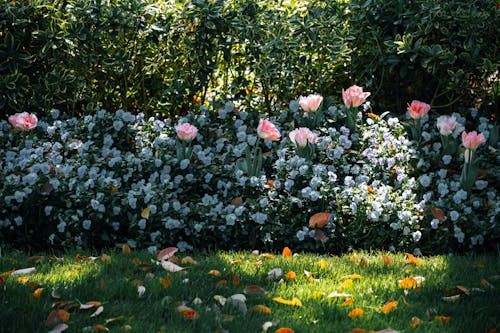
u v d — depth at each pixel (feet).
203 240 17.49
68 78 22.81
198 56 23.25
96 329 11.31
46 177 17.78
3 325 11.31
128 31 22.80
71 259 15.71
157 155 19.81
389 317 12.40
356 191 18.08
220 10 22.66
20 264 15.28
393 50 23.70
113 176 19.10
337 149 19.93
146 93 24.73
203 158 19.51
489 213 17.95
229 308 12.52
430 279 14.48
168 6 23.45
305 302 13.00
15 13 22.35
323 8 24.04
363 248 17.74
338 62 24.88
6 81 22.18
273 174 19.70
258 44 23.52
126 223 17.48
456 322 12.01
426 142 22.52
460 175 20.54
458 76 23.13
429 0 23.09
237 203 18.19
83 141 21.12
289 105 23.13
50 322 11.50
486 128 22.66
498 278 14.53
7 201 17.13
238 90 24.21
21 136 21.30
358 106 23.77
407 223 17.67
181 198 18.85
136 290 13.25
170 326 11.61
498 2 23.53
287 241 17.61
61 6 22.68
